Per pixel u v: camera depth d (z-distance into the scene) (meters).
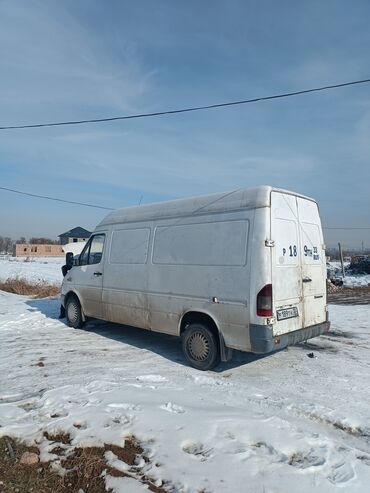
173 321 6.65
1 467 3.34
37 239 94.12
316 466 3.17
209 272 6.09
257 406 4.55
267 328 5.40
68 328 9.34
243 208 5.82
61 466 3.33
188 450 3.43
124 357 6.83
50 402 4.43
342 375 5.90
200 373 5.95
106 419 3.92
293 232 6.06
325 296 6.77
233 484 2.96
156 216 7.19
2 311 11.52
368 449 3.73
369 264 31.59
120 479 3.11
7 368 6.14
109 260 8.13
